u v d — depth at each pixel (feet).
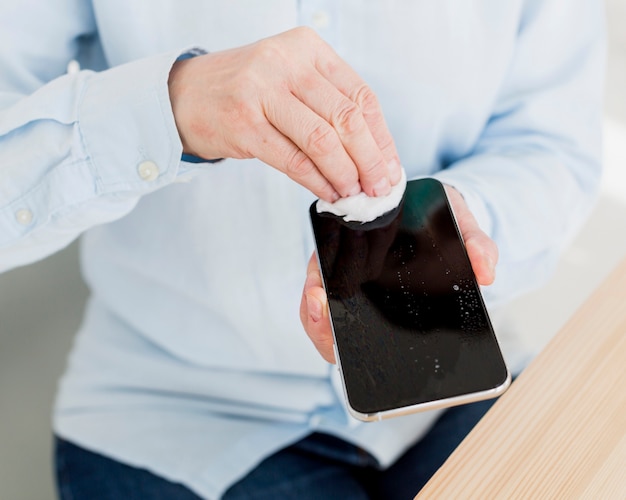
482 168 2.14
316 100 1.48
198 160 1.72
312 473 2.41
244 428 2.43
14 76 2.04
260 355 2.36
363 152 1.51
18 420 3.44
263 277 2.17
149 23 2.04
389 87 2.13
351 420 2.39
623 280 1.55
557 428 1.31
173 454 2.35
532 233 2.02
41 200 1.73
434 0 1.99
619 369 1.39
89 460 2.39
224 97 1.51
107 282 2.50
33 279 3.89
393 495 2.46
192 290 2.28
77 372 2.60
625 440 1.29
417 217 1.60
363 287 1.47
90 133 1.65
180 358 2.48
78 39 2.23
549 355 1.43
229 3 1.97
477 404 2.57
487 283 1.55
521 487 1.23
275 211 2.07
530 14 2.21
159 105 1.59
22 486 3.24
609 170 4.11
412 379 1.32
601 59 2.30
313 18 2.00
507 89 2.36
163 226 2.23
